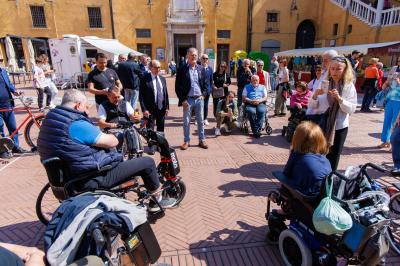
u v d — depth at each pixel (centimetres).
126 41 2530
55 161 258
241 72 875
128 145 393
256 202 402
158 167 373
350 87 366
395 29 1711
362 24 1988
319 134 266
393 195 301
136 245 212
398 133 458
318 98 390
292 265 268
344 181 247
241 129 777
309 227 258
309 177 253
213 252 297
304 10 2575
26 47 2417
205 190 436
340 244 233
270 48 2641
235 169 520
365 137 734
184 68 585
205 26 2558
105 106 436
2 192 425
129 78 793
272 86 1431
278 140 709
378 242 217
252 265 280
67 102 275
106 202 204
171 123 873
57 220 200
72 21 2433
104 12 2452
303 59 2091
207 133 764
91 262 169
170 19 2492
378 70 1034
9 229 334
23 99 605
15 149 596
